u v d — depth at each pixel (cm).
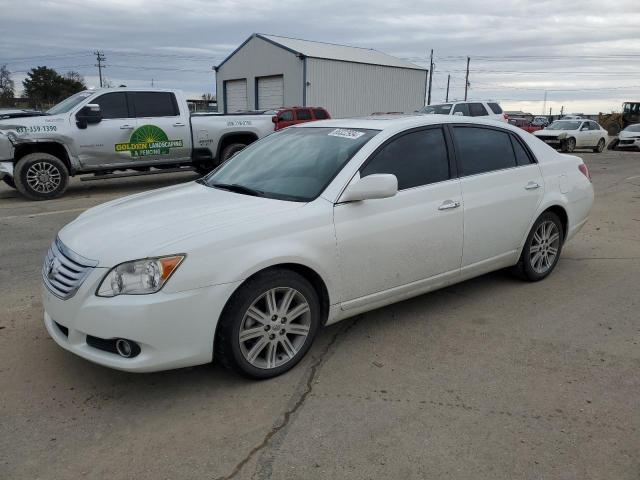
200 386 339
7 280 538
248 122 1258
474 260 454
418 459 272
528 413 312
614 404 323
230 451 278
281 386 340
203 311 310
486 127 477
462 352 387
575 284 530
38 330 416
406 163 409
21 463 268
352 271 371
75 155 1059
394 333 416
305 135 446
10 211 914
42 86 6881
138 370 301
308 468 265
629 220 848
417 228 400
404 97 3762
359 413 311
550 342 404
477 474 262
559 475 262
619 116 4488
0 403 319
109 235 325
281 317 344
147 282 298
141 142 1119
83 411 312
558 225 536
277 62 3350
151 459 272
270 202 362
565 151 2558
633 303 482
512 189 475
